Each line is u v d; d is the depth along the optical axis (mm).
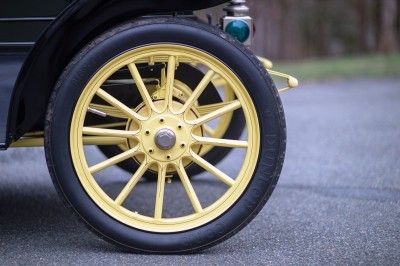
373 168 5512
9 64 3572
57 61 3432
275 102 3490
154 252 3531
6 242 3738
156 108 3537
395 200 4602
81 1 3326
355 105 9211
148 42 3436
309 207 4453
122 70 3660
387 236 3877
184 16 3861
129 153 3523
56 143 3428
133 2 3412
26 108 3424
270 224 4102
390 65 14602
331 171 5434
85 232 3900
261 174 3518
